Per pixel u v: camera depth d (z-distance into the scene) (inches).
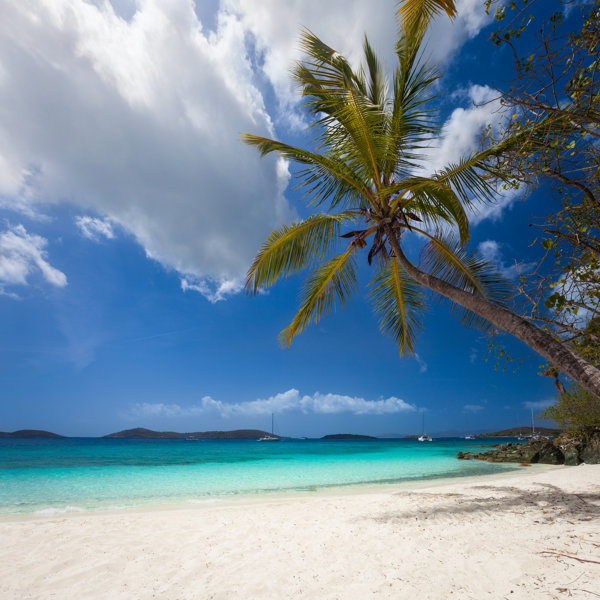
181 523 225.9
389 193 233.9
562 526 184.5
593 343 161.9
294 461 868.6
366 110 234.8
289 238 296.4
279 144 273.6
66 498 370.6
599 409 610.9
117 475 579.2
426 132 258.4
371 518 225.9
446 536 178.4
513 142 157.6
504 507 237.0
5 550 175.6
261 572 143.8
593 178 133.8
